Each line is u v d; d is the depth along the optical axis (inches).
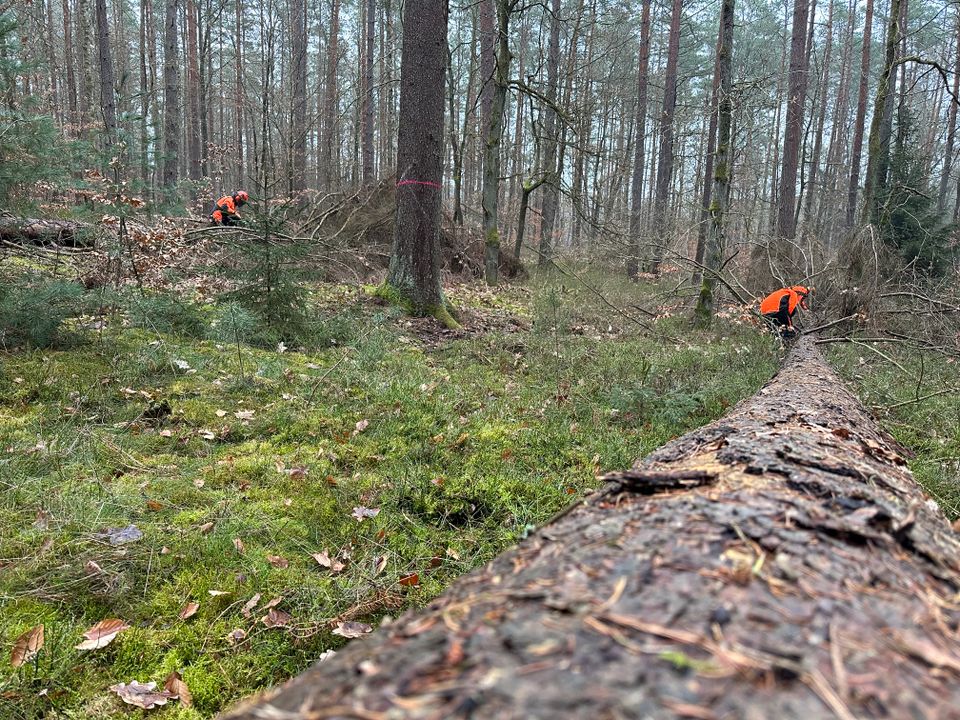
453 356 254.5
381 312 295.1
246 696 76.9
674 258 428.8
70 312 209.9
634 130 1222.3
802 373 161.6
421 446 152.2
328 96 772.0
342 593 95.3
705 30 1349.7
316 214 479.8
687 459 79.2
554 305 353.4
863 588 34.8
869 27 808.9
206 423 157.5
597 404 196.4
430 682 25.0
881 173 538.3
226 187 875.4
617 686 23.6
